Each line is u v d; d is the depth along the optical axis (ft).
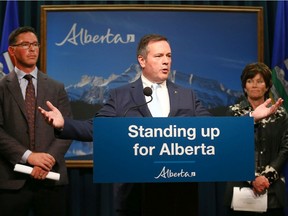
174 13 12.09
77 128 5.97
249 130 5.28
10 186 8.27
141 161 5.09
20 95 8.59
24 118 8.48
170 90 6.75
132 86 6.78
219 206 12.33
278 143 8.64
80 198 12.19
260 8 12.22
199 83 12.07
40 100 8.66
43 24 11.93
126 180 5.06
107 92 12.00
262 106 5.88
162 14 12.07
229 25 12.21
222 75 12.14
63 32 12.01
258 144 8.63
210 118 5.20
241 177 5.22
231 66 12.17
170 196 5.39
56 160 8.46
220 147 5.21
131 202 6.68
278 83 11.65
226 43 12.19
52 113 5.90
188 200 5.39
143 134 5.11
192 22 12.12
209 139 5.20
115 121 5.09
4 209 8.30
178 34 12.09
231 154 5.22
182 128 5.16
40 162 8.07
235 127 5.25
